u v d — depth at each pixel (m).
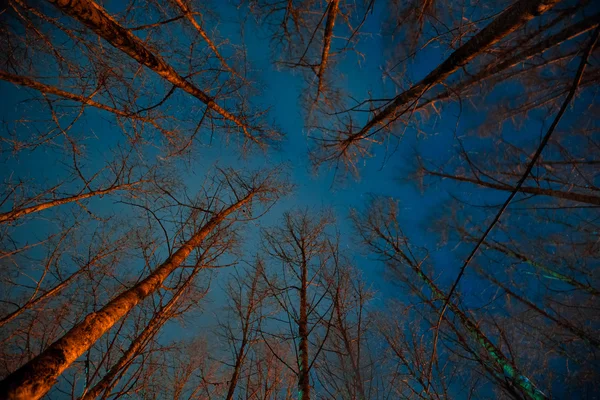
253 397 4.48
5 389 1.80
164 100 4.41
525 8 2.25
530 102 4.59
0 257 4.07
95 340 2.61
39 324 4.46
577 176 4.93
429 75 3.39
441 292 5.99
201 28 4.59
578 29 2.73
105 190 4.70
